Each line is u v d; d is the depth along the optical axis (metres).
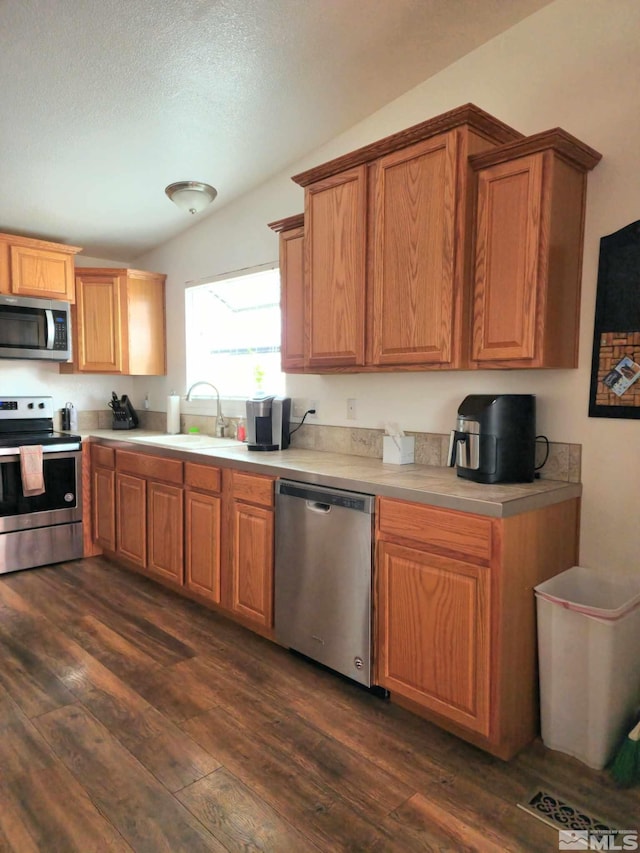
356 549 2.13
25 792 1.65
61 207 3.53
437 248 2.11
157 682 2.27
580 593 2.08
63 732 1.94
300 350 2.84
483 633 1.77
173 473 3.12
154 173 3.18
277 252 3.38
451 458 2.20
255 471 2.61
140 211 3.68
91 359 4.12
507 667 1.78
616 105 2.00
